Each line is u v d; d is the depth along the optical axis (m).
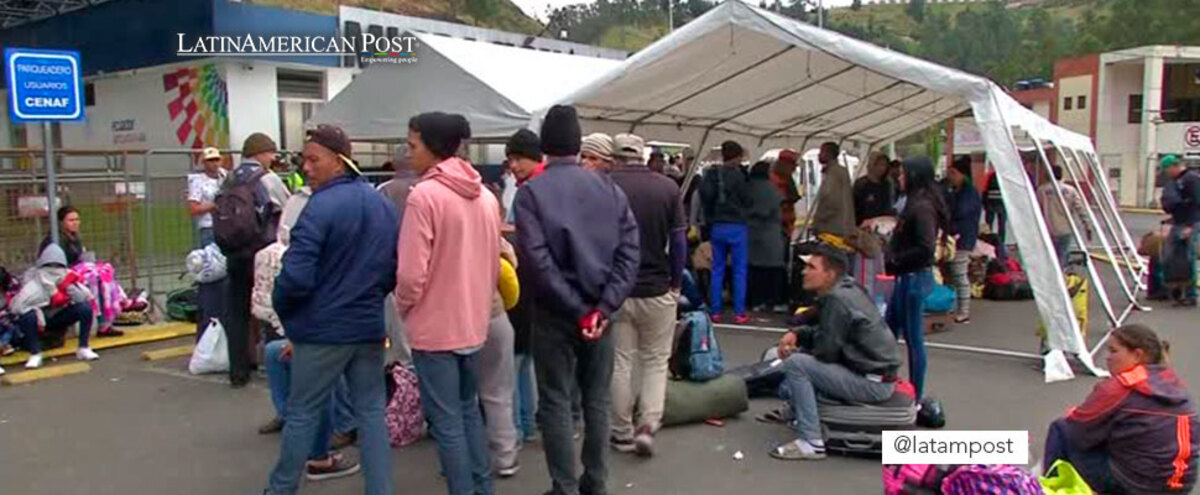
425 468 4.97
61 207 8.33
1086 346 8.09
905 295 5.82
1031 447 5.29
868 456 5.09
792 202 10.98
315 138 3.85
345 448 5.23
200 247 8.19
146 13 13.57
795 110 11.00
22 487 4.75
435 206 3.83
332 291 3.80
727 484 4.73
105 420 5.96
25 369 7.28
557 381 4.17
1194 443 3.94
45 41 15.55
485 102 9.93
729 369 6.71
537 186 4.12
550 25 25.05
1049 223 10.36
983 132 7.19
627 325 5.03
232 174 6.59
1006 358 7.74
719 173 9.49
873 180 9.85
